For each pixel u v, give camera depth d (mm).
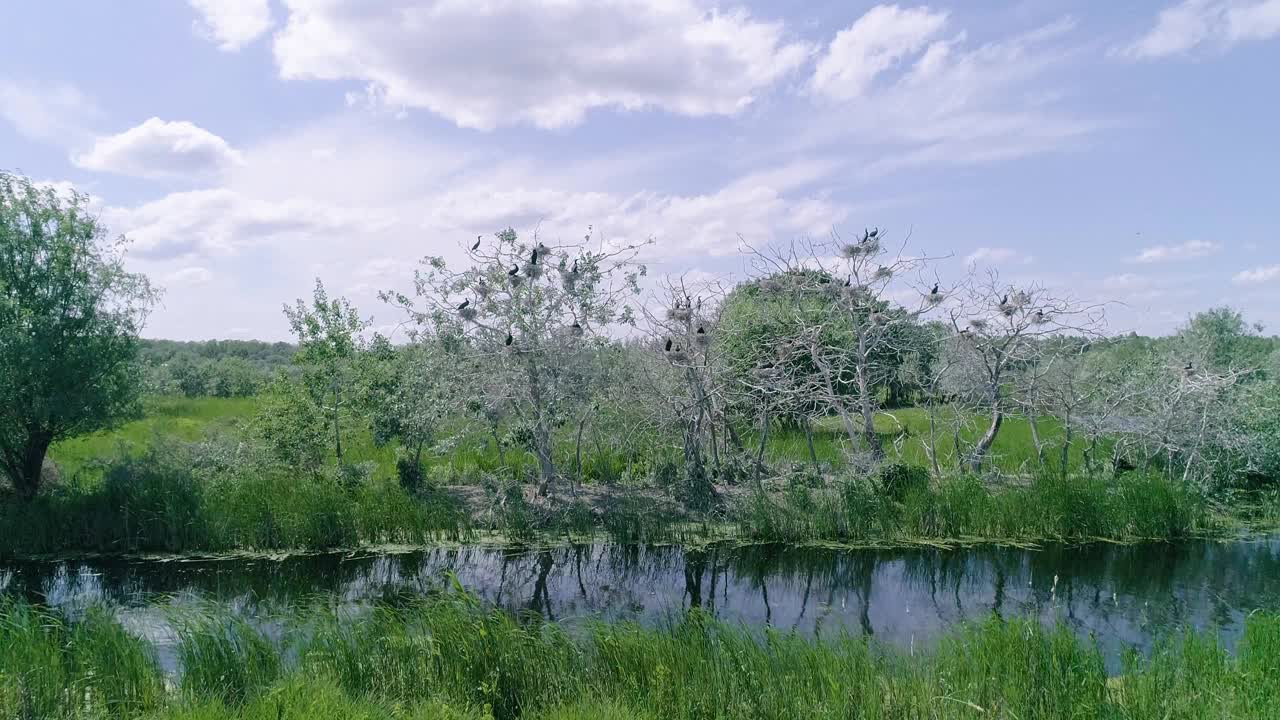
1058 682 7785
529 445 18953
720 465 20203
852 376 25031
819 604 13000
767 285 20781
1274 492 18812
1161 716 7324
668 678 8156
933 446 20344
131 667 8430
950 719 7484
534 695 8289
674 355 17609
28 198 17078
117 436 24250
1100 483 17266
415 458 19641
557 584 14266
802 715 7617
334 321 20359
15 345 15734
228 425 24672
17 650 8336
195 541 15867
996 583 14078
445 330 18531
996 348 19859
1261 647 8461
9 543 15422
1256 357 26812
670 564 15430
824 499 17344
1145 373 20891
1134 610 12508
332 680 8078
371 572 14844
